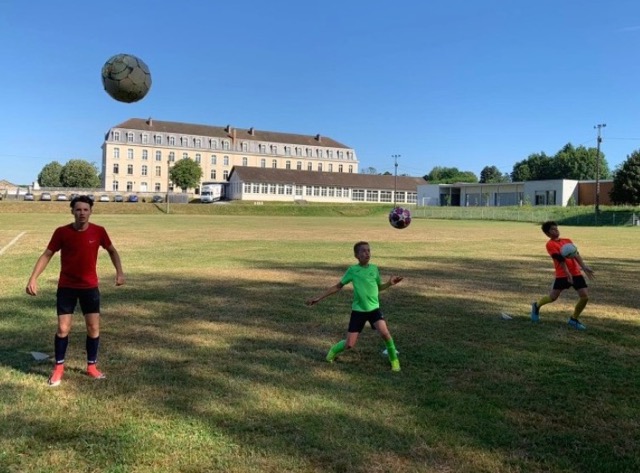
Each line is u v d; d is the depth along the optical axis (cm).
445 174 18088
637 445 402
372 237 2795
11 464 359
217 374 548
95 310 540
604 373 565
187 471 354
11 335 692
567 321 820
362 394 496
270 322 787
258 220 5091
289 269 1405
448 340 694
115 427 418
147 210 6769
